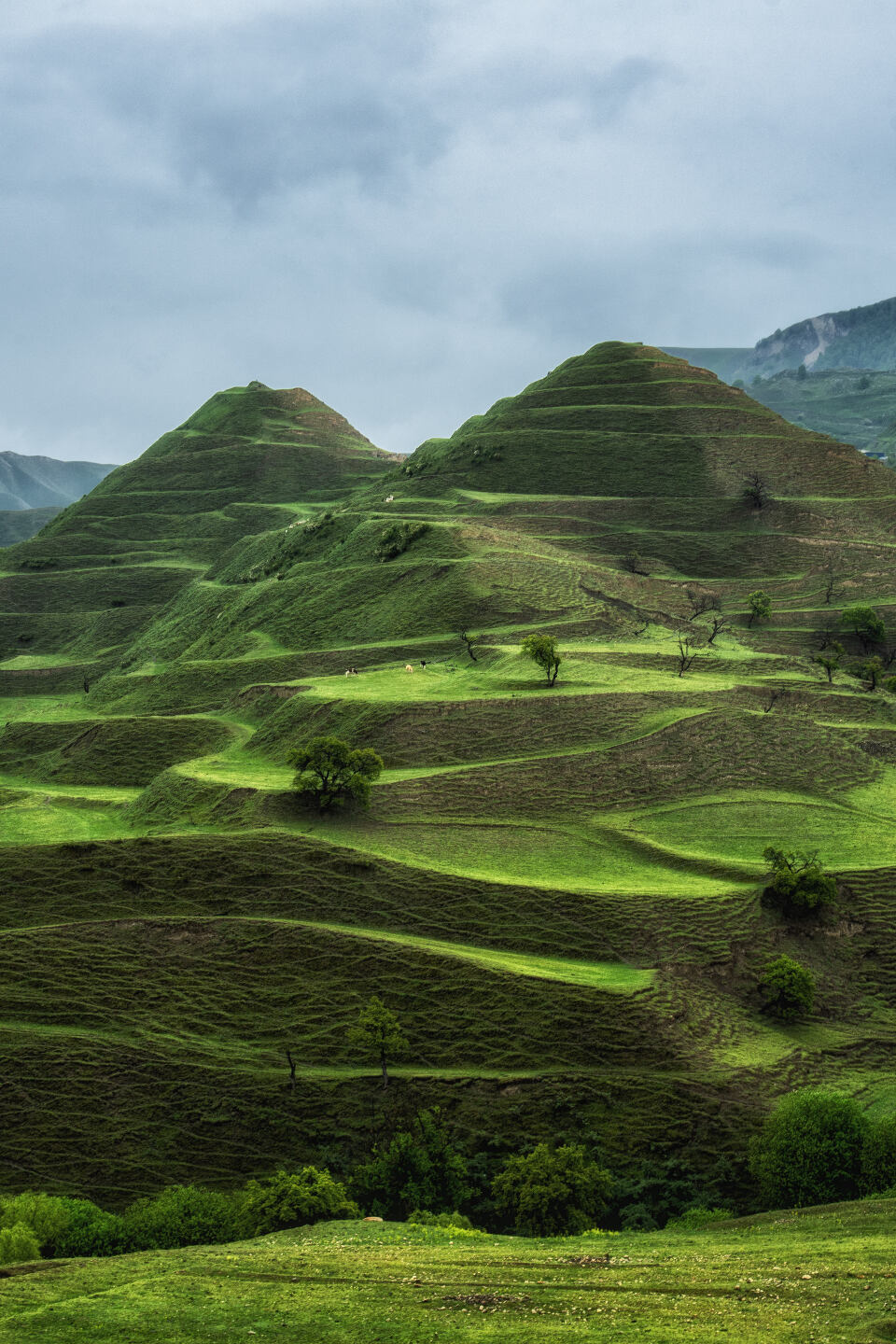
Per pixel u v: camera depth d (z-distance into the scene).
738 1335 31.83
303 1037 88.19
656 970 92.88
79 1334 35.00
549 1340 32.56
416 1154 70.88
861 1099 78.88
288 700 162.75
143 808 138.88
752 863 110.38
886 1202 53.34
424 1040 86.31
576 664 168.62
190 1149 80.06
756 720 143.62
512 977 89.19
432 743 139.62
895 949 99.62
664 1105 78.06
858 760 141.00
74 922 102.44
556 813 123.50
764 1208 67.75
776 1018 91.62
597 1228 66.00
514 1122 78.44
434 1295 37.88
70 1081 84.62
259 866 107.00
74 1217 66.25
